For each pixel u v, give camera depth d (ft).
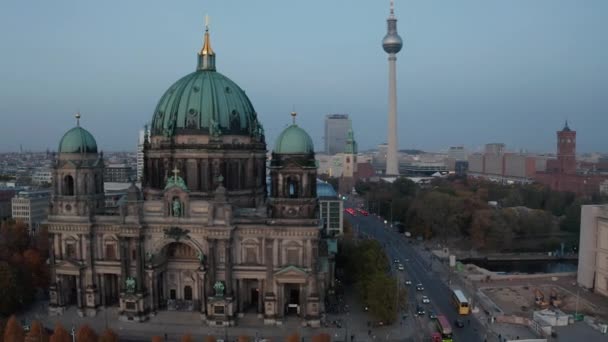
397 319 474.08
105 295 488.44
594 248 587.68
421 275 638.94
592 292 582.35
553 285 607.78
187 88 526.16
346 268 583.99
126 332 442.50
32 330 384.47
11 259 532.32
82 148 484.33
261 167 554.05
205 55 557.74
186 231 465.47
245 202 525.75
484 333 446.60
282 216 456.86
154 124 530.68
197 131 509.76
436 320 453.99
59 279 482.28
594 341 430.20
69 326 452.76
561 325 469.16
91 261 479.82
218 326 454.40
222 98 523.29
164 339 428.97
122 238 468.75
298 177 455.63
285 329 448.65
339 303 516.32
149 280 470.80
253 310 489.26
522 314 501.15
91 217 479.41
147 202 469.57
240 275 465.47
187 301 487.20
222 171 507.71
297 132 463.42
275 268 460.14
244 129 532.32
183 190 462.19
